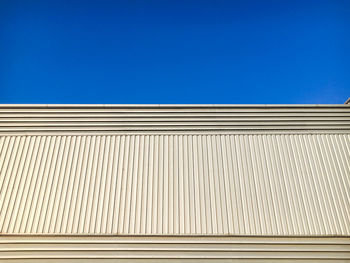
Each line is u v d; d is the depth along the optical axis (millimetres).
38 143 4551
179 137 4652
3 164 4383
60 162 4434
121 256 3889
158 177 4355
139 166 4430
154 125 4715
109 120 4723
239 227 4039
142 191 4250
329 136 4691
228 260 3873
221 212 4129
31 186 4254
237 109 4836
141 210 4133
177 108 4824
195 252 3912
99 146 4566
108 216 4094
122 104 4801
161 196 4219
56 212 4098
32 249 3895
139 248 3926
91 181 4312
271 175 4398
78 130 4652
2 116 4668
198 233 4004
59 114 4723
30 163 4406
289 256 3898
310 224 4074
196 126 4730
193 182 4320
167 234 3996
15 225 4012
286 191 4285
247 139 4660
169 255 3895
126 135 4652
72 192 4230
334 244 3963
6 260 3828
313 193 4281
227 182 4332
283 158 4527
